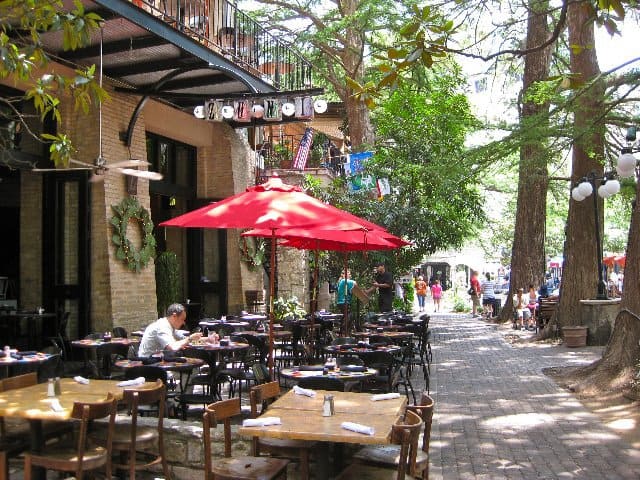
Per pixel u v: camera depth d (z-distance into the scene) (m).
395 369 10.12
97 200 12.70
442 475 6.66
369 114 24.77
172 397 8.15
